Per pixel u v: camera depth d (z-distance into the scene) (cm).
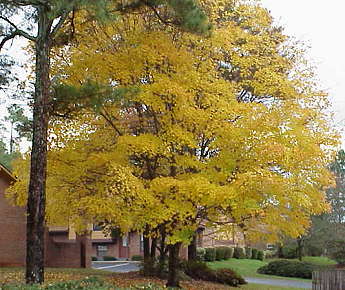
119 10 1234
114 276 2000
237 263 3856
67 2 1020
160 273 2022
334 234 3322
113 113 1423
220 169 1286
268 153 1177
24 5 1217
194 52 1370
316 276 1894
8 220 2489
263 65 1425
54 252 2580
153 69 1311
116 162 1278
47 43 1238
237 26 1475
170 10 1250
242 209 1219
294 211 1309
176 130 1244
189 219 1262
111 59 1296
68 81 1349
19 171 1502
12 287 734
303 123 1324
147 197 1177
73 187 1366
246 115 1238
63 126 1394
